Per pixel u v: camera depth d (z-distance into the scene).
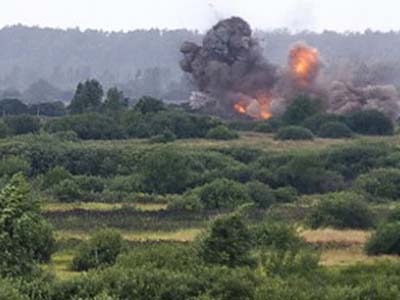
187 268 128.75
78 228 197.50
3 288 112.19
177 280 120.19
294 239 152.12
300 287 124.56
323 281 133.12
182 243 166.75
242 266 136.75
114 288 118.88
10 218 134.50
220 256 138.38
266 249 144.25
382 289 124.19
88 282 119.38
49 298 118.06
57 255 158.75
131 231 195.88
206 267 127.94
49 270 137.12
